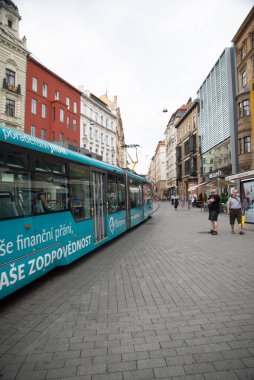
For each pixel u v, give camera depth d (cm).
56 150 626
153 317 391
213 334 337
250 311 402
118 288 524
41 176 548
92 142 5297
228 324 362
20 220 468
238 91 3036
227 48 3172
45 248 547
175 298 463
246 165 2784
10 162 455
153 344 318
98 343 324
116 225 1098
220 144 3478
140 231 1380
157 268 660
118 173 1167
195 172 4722
